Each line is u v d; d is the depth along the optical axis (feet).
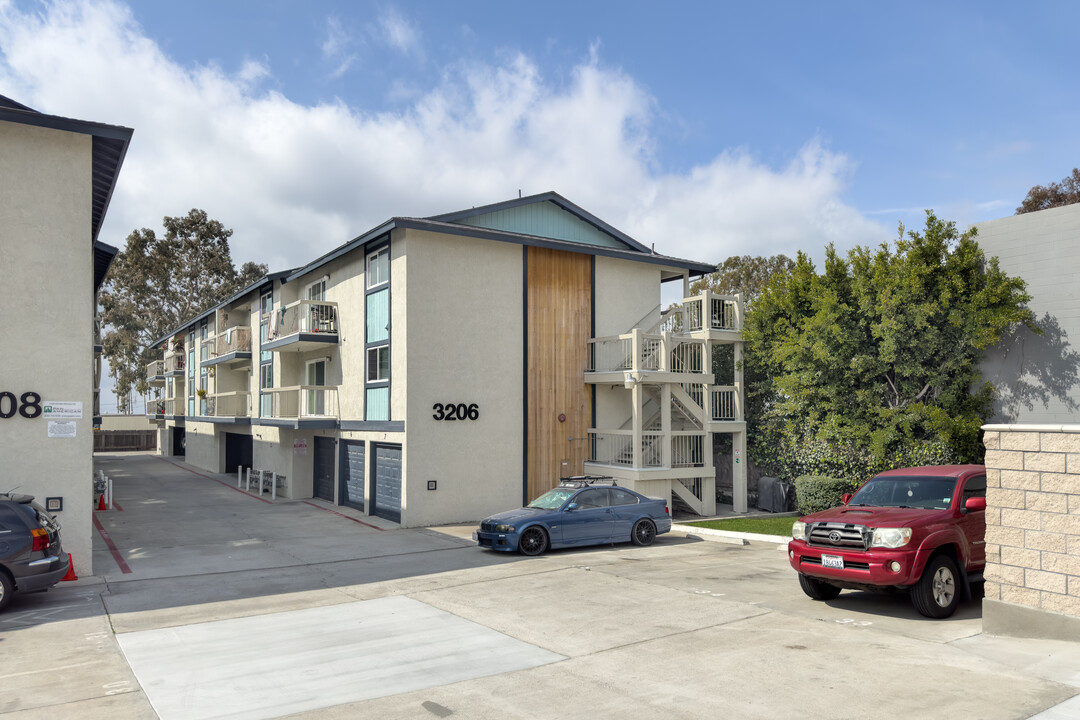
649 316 79.82
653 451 71.77
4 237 42.78
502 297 70.13
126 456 173.68
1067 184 116.26
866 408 63.98
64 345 43.83
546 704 21.63
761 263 152.25
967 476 33.40
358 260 75.97
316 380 88.58
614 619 31.58
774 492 73.92
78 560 43.65
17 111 42.29
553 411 72.38
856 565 30.50
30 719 21.18
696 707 21.04
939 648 25.91
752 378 78.07
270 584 41.32
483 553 51.13
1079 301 58.13
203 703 22.27
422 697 22.48
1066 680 22.06
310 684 23.86
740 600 34.71
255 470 102.63
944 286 60.23
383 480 70.13
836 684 22.56
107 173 50.08
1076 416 57.88
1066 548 25.22
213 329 127.65
